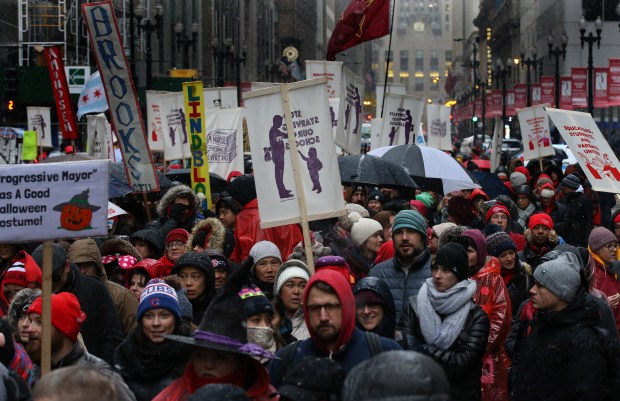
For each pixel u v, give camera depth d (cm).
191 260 728
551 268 612
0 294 821
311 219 823
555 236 1048
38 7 4884
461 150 5150
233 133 1716
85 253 798
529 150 2170
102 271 808
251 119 827
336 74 1758
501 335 768
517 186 1764
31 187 575
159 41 5972
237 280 462
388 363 308
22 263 750
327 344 526
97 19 1146
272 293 749
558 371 610
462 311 680
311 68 1756
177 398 480
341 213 824
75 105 3991
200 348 472
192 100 1384
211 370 470
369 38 1678
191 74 4128
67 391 359
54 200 576
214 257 816
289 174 821
